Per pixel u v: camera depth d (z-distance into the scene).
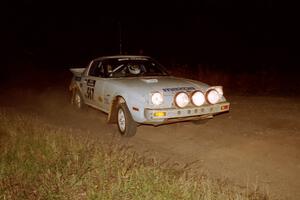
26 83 15.79
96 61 8.30
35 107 10.12
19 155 5.26
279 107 8.34
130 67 7.64
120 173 4.59
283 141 5.98
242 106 8.77
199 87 6.65
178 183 4.24
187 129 7.18
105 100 7.36
